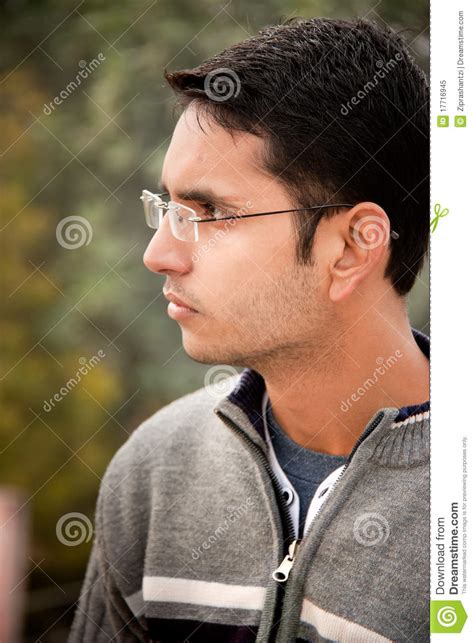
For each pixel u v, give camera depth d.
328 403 1.73
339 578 1.63
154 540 1.95
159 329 4.25
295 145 1.60
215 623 1.82
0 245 4.16
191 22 3.89
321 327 1.66
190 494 1.93
